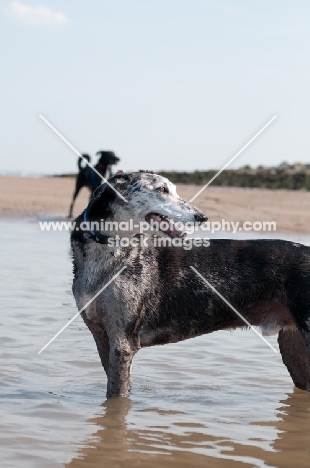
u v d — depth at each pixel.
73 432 5.61
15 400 6.36
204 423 5.95
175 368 7.54
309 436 5.71
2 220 21.62
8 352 7.77
